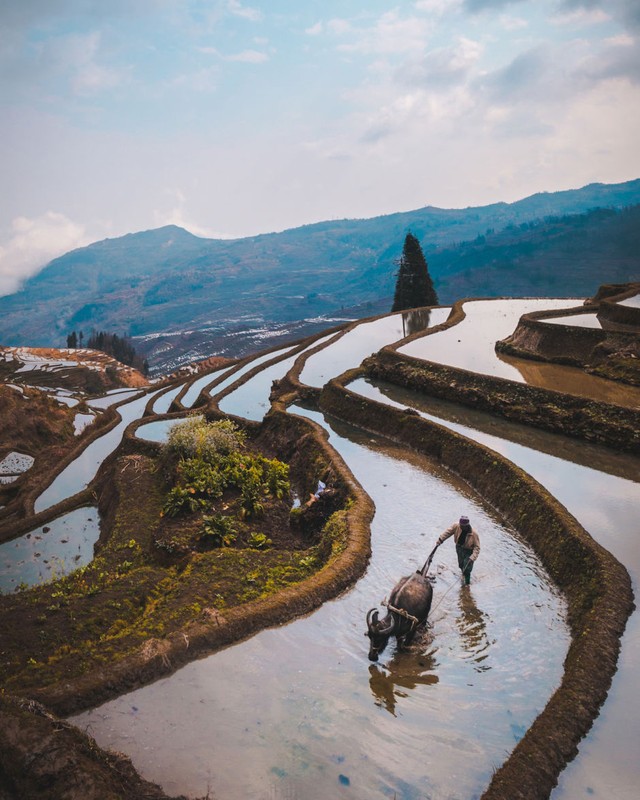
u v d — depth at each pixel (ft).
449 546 52.03
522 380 99.14
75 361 435.53
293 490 75.36
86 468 129.18
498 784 26.45
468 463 69.87
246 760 28.35
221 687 33.94
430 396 103.50
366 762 28.32
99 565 58.75
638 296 145.28
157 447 102.42
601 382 96.58
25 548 80.64
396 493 64.90
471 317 168.55
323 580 45.09
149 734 30.09
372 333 172.24
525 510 55.47
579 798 26.35
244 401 127.54
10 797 25.35
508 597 43.57
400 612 35.96
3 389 201.67
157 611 43.04
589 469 65.62
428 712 31.89
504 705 32.45
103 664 36.27
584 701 31.04
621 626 36.99
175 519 66.74
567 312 140.87
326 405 105.09
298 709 32.07
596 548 44.75
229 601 44.34
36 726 27.94
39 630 43.39
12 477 150.71
